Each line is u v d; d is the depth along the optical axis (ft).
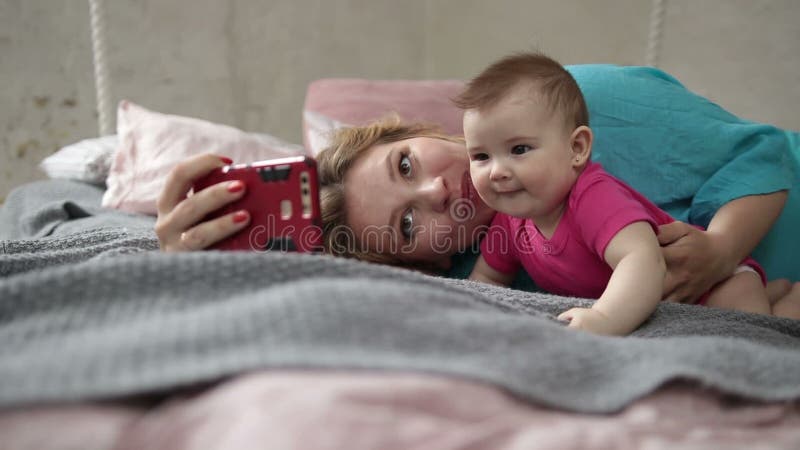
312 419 1.19
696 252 2.68
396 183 3.06
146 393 1.31
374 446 1.17
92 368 1.31
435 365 1.36
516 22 7.86
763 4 5.88
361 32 8.16
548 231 2.80
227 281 1.72
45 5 6.37
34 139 6.56
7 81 6.36
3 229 4.30
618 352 1.62
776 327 2.30
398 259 3.24
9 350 1.43
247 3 7.32
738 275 2.96
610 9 7.03
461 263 3.47
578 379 1.49
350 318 1.47
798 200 3.39
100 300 1.62
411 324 1.50
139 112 4.94
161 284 1.68
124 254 2.40
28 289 1.60
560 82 2.54
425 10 8.66
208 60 7.20
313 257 1.83
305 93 7.87
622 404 1.43
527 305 2.36
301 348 1.36
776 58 5.87
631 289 2.25
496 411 1.31
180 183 2.46
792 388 1.52
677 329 2.18
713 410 1.46
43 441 1.19
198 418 1.25
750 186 3.05
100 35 5.37
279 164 2.36
